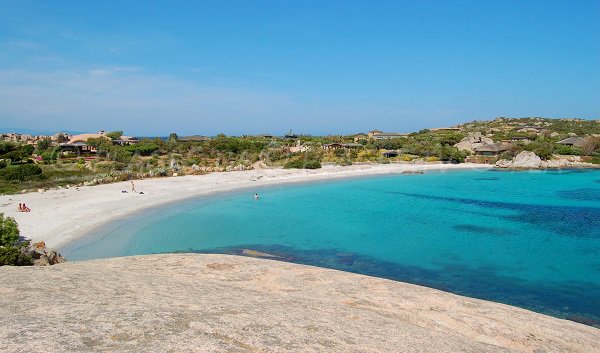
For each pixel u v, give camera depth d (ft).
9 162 273.95
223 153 380.17
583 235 123.75
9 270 40.98
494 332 35.29
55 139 455.63
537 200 195.72
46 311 24.71
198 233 126.31
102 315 24.27
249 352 20.67
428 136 547.49
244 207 174.50
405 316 36.70
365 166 346.95
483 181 277.23
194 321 24.49
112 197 179.93
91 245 111.14
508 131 620.08
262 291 41.39
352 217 153.28
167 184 226.79
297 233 126.62
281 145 459.73
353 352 22.79
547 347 33.65
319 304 35.65
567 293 76.89
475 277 85.81
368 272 88.89
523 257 100.37
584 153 401.29
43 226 125.70
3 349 17.70
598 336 38.63
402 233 126.62
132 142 459.73
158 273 48.34
